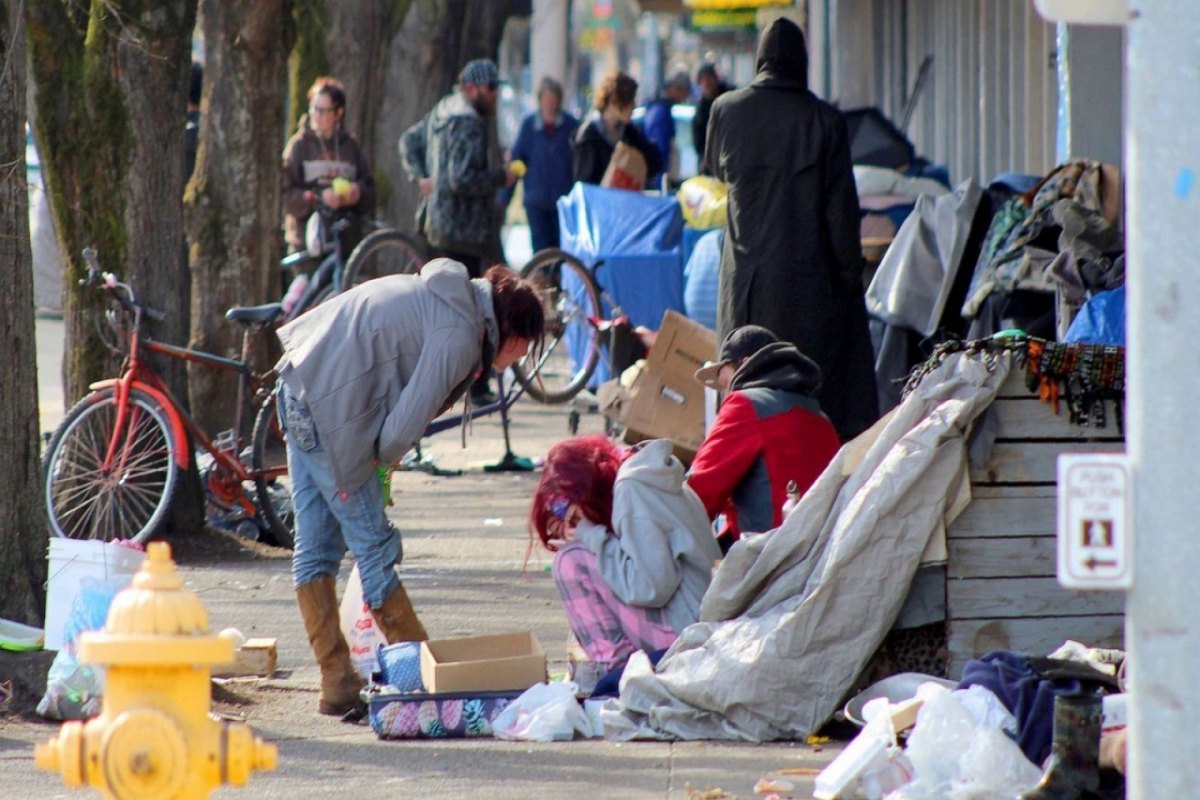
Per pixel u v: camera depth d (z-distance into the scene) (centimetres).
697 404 3027
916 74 5812
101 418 2866
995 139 4800
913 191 3903
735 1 6638
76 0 2966
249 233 3841
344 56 5556
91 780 1117
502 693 1847
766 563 1817
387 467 2038
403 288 1905
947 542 1823
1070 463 1035
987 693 1589
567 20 14088
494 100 4575
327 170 4069
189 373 3584
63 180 2989
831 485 1822
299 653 2262
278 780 1669
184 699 1130
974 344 1845
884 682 1764
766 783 1599
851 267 2706
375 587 1961
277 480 3125
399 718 1820
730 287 2711
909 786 1495
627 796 1593
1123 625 1848
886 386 3109
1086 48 3438
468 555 2889
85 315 2994
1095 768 1435
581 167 5209
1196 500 1020
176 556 2886
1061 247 2742
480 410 3759
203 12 3841
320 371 1878
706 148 2778
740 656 1778
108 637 1117
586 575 1919
